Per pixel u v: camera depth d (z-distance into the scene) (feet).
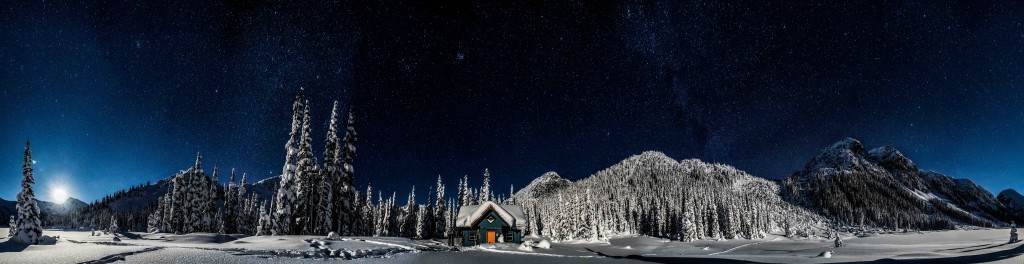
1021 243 155.22
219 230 295.28
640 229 436.35
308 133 178.70
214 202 264.52
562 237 292.40
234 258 86.07
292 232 169.37
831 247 223.71
